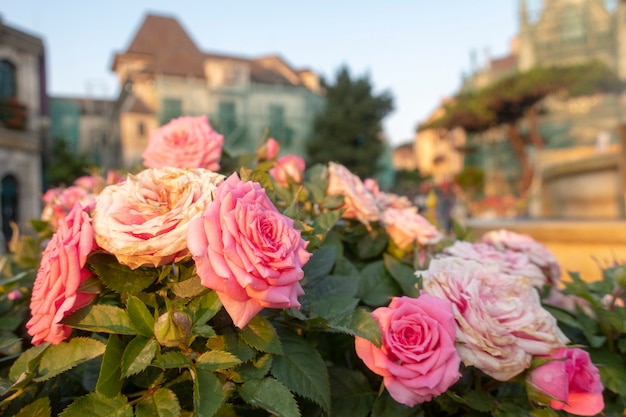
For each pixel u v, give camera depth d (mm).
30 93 16484
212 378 637
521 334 798
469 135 24609
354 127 27828
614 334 1105
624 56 21109
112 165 31984
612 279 1098
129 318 679
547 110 20766
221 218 617
